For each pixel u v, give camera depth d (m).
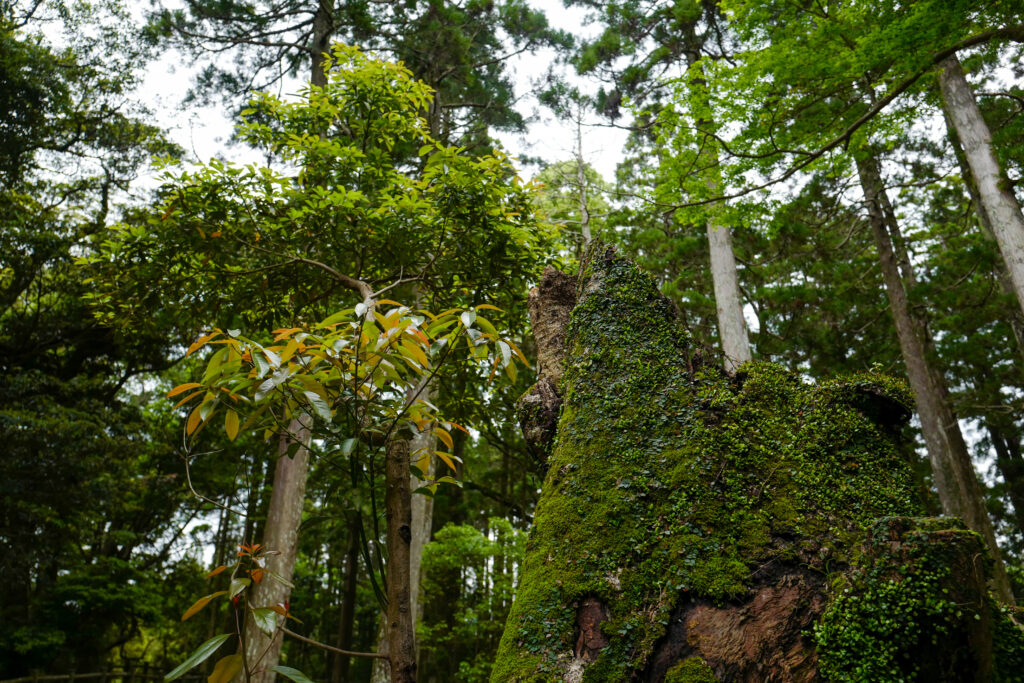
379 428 1.84
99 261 4.88
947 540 1.43
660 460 1.98
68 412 11.28
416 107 5.70
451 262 4.56
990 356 12.99
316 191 4.36
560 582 1.85
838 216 12.55
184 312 5.27
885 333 13.88
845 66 5.96
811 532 1.73
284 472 8.45
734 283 10.44
